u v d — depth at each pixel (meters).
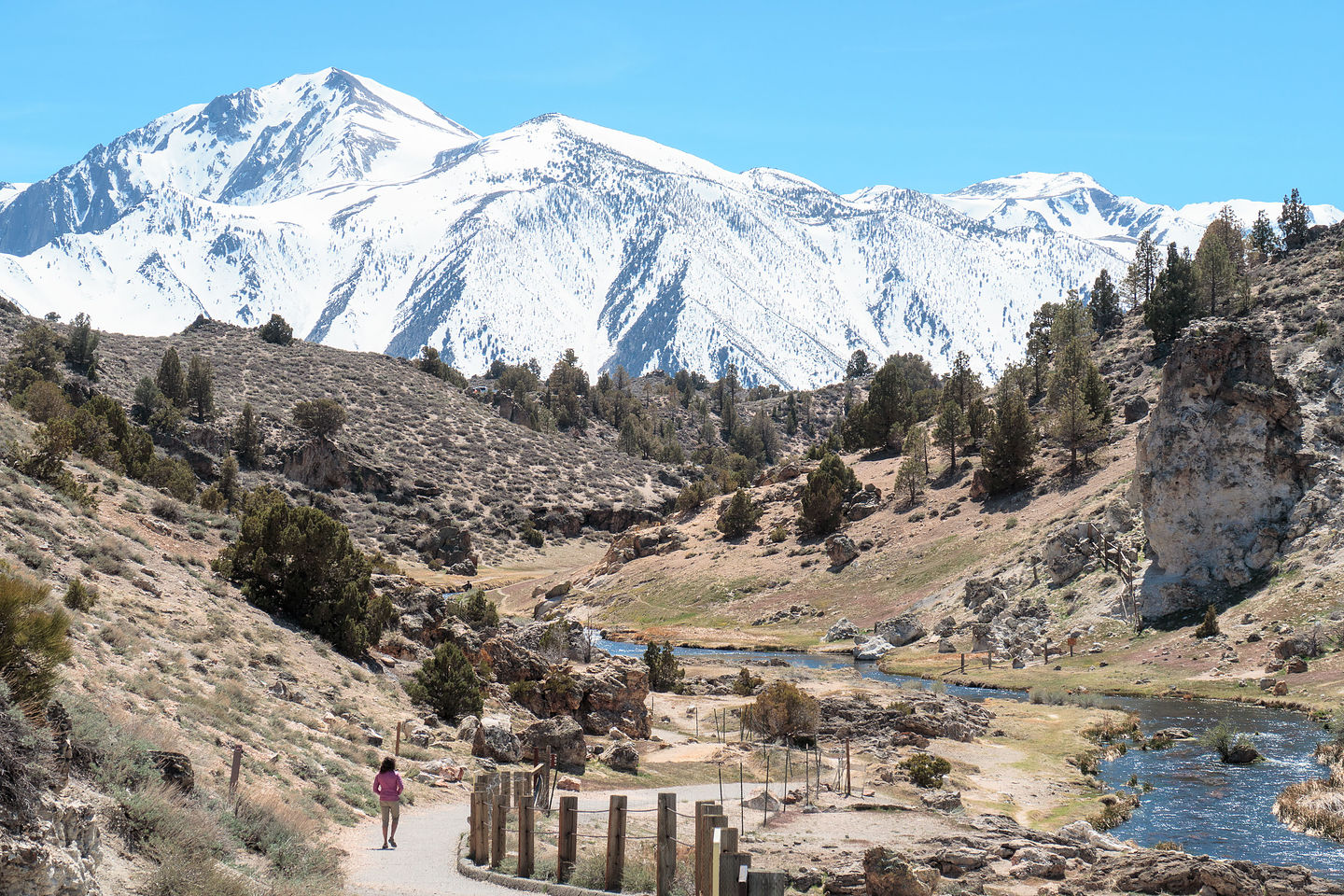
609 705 49.81
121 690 28.34
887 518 140.62
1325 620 75.69
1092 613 93.31
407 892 20.58
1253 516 89.88
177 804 18.83
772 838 30.91
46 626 17.38
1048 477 130.88
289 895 17.45
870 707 57.19
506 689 50.41
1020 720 63.03
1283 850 34.66
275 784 26.62
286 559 48.34
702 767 43.53
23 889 12.05
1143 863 27.05
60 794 14.30
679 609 131.62
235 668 36.75
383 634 51.16
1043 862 28.28
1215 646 79.50
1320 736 55.28
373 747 35.88
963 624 103.25
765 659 95.69
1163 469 93.12
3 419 68.50
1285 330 122.44
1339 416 92.00
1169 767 48.88
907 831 32.66
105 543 44.09
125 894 14.86
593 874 22.08
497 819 23.48
